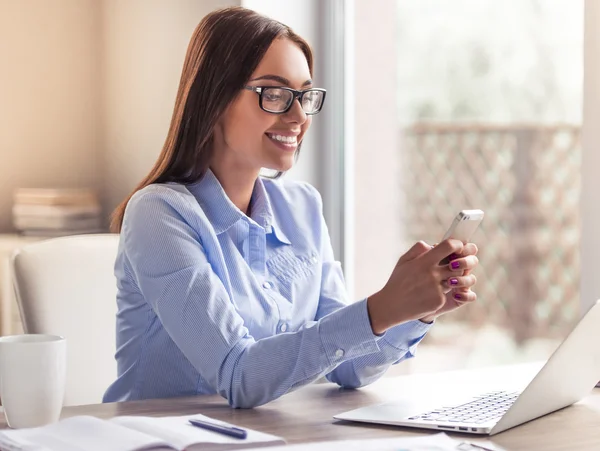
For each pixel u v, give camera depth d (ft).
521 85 9.39
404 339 4.51
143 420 3.49
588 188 6.09
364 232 9.02
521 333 10.07
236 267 4.79
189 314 4.26
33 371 3.55
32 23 10.19
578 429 3.72
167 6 9.10
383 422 3.73
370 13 8.93
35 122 10.24
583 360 3.95
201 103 4.78
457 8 9.46
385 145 9.16
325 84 8.63
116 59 9.88
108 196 10.09
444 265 3.94
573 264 9.77
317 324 4.09
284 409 4.07
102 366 5.55
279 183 5.45
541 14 9.02
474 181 10.02
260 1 8.21
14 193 10.14
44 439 3.23
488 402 4.09
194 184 4.94
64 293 5.49
